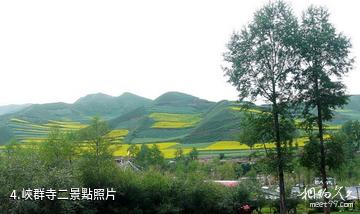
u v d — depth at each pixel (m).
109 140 53.47
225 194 56.41
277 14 44.06
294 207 61.06
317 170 43.91
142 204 47.47
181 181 52.97
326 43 42.44
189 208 52.00
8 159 33.59
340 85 42.69
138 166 81.56
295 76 43.34
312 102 42.59
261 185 63.41
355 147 81.75
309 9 43.94
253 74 44.06
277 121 43.59
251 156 44.94
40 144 56.16
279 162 42.88
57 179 33.22
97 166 45.62
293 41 42.84
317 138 43.25
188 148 155.25
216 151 145.25
